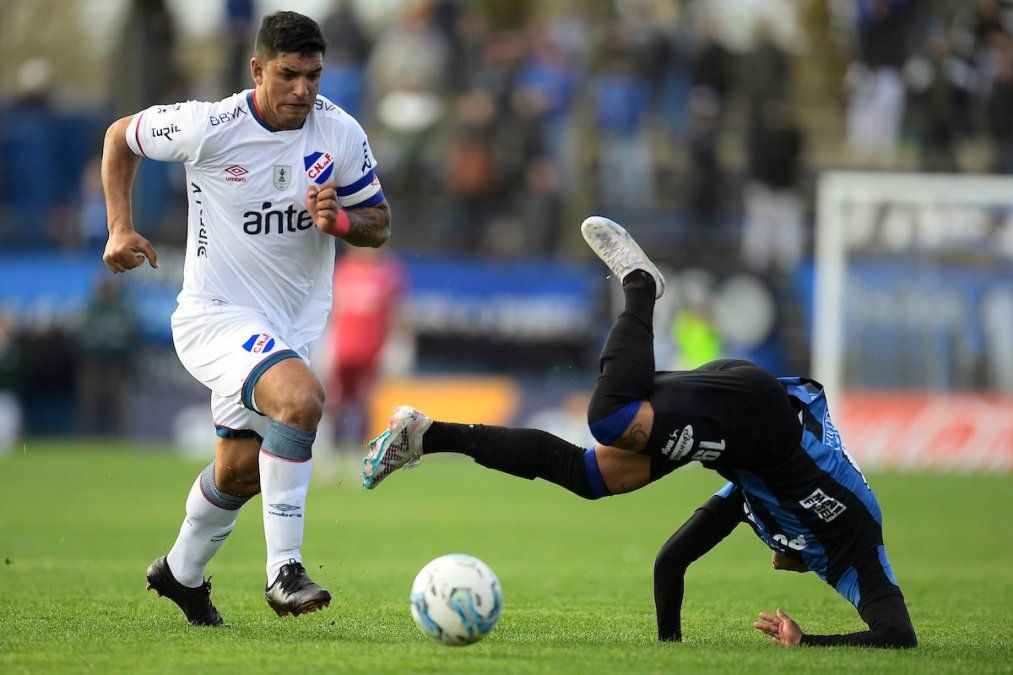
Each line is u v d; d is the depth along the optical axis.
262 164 20.45
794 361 78.38
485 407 76.00
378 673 15.87
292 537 19.33
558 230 82.12
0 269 76.88
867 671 16.59
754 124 81.62
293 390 19.36
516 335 76.50
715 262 78.44
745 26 93.06
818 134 94.44
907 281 73.38
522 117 83.75
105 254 20.59
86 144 85.50
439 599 17.69
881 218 73.25
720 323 78.25
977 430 73.00
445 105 88.75
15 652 17.52
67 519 42.81
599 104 87.81
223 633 19.73
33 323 76.75
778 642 19.20
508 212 83.56
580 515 49.03
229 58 87.81
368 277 63.44
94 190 81.12
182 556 20.58
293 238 20.83
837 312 71.44
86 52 95.81
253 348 19.92
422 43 88.19
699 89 84.06
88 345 74.88
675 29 88.75
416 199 84.94
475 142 83.44
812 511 18.92
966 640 20.50
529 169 83.31
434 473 73.25
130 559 31.91
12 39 95.50
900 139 89.31
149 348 77.38
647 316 18.98
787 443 18.66
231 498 20.48
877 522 19.27
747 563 35.16
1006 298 72.94
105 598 24.22
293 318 21.28
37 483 55.69
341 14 87.94
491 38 90.62
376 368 64.25
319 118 20.83
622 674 16.08
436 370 76.25
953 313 73.25
